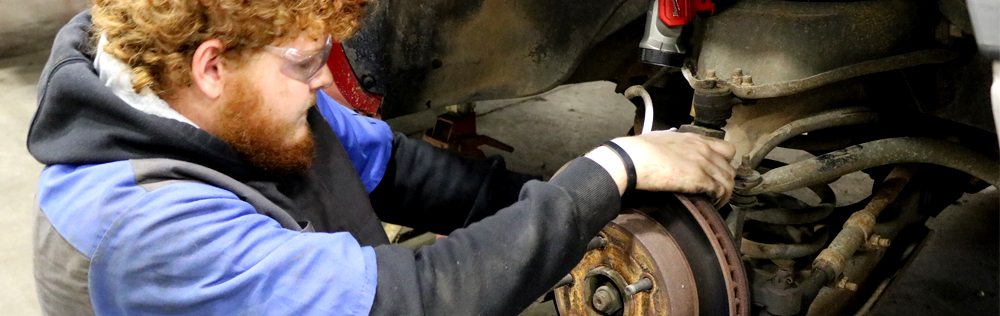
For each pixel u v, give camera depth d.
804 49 1.07
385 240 1.03
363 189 1.01
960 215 2.16
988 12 0.61
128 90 0.73
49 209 0.75
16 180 2.43
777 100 1.20
